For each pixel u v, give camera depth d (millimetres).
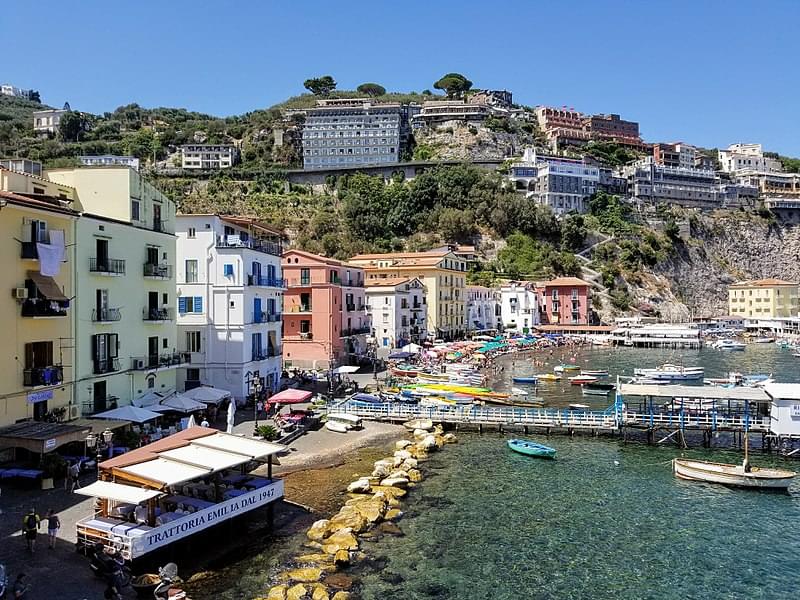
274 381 72250
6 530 31516
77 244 46656
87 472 40344
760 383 93125
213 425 56031
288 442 55156
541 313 188000
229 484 35719
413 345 115062
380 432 60031
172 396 53562
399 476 45781
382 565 32781
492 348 139125
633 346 165500
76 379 46219
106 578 27328
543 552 35094
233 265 63844
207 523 31438
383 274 145000
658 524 39500
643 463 52406
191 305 64125
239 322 63812
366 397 69250
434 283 142875
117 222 51156
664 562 34250
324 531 35375
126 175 52969
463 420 63875
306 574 30375
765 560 34719
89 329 47750
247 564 31516
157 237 57031
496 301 179250
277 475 45938
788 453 55531
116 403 50375
